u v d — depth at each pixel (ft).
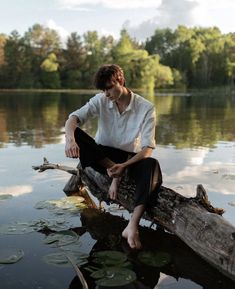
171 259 7.95
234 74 215.72
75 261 7.67
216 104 61.67
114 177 9.21
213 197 11.21
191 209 8.53
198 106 55.62
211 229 7.87
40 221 9.58
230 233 7.56
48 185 12.56
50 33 181.47
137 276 7.27
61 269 7.37
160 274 7.37
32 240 8.58
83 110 9.77
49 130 25.57
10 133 24.00
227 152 17.95
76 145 9.10
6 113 39.14
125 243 8.62
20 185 12.48
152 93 123.95
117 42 181.88
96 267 7.49
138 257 8.01
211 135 23.86
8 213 10.07
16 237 8.70
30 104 54.85
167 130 26.27
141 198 8.69
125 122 9.56
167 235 9.11
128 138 9.62
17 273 7.20
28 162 15.61
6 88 161.27
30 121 31.37
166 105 57.82
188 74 208.95
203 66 209.15
